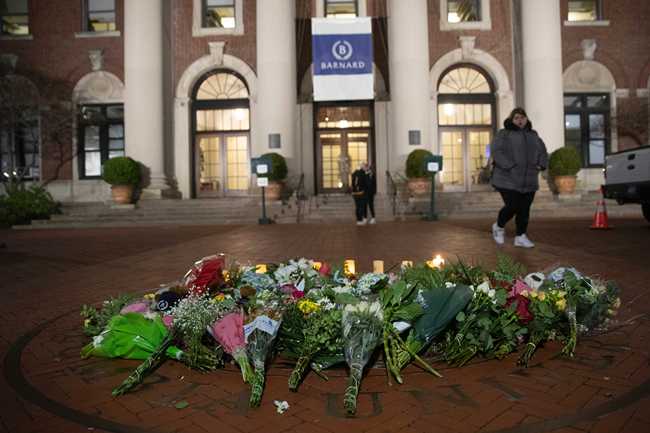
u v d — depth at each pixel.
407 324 2.80
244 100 20.19
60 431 2.21
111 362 3.12
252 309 2.88
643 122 19.73
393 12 18.33
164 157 18.89
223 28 20.02
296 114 18.56
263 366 2.63
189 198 19.77
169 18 19.64
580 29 20.20
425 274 3.38
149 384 2.73
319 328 2.72
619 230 10.27
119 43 20.19
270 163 15.26
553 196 17.39
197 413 2.36
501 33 20.12
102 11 20.61
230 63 19.91
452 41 20.12
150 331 3.07
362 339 2.52
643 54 20.31
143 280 6.00
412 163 16.91
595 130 20.31
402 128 18.09
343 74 17.69
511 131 7.42
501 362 2.96
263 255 7.76
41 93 19.84
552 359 2.99
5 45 20.30
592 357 3.00
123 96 20.08
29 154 20.31
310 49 20.17
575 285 3.25
